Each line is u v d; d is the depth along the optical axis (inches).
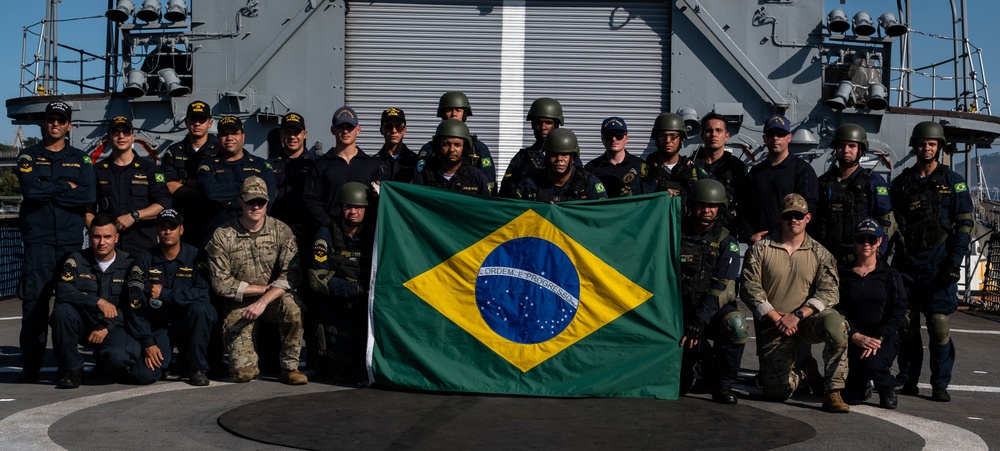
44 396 299.7
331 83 533.3
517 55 538.0
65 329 311.1
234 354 320.8
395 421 263.0
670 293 305.4
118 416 269.4
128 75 516.1
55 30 560.1
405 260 313.0
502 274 309.0
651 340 303.1
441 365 305.0
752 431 257.3
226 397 296.8
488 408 281.9
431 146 353.1
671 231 307.6
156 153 490.3
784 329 297.1
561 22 538.6
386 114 365.1
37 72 554.9
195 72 530.0
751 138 534.3
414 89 538.3
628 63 538.9
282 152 381.7
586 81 539.2
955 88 574.9
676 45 534.3
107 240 320.8
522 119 538.9
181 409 278.8
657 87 539.5
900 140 531.2
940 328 317.4
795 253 302.8
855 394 305.7
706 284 302.8
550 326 305.3
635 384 301.0
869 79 527.8
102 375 334.6
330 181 343.9
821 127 530.6
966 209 324.2
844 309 304.2
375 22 536.7
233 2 529.3
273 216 363.9
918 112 532.4
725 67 533.6
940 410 300.7
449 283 311.1
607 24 538.9
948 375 318.7
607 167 352.8
